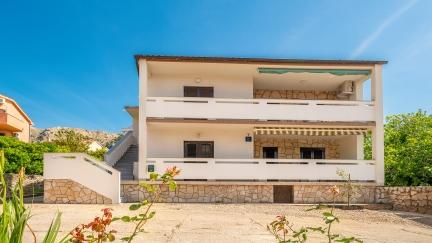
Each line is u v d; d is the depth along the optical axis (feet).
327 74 74.13
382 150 71.36
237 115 71.97
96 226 11.66
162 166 68.69
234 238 33.27
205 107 71.51
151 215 13.25
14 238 11.42
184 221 43.65
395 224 49.26
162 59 68.95
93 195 63.00
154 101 70.54
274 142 83.92
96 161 63.67
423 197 62.13
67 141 128.77
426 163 74.74
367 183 69.82
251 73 76.13
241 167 69.87
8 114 115.75
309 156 84.84
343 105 72.79
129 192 67.10
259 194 69.46
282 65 71.26
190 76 77.46
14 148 80.69
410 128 91.71
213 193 68.95
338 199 69.46
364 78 76.79
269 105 72.49
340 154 85.51
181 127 75.77
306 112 72.69
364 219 52.54
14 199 12.32
